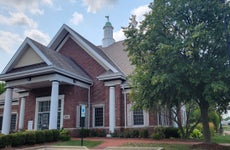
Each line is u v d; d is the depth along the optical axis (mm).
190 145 14320
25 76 20484
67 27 25469
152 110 16047
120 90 21797
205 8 12578
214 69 11992
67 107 21234
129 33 15133
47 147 14859
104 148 14070
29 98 23984
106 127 21422
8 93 21812
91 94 23203
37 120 22781
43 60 19672
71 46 25734
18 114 26750
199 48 12195
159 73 12523
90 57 24344
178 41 12602
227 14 12328
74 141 17141
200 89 13023
